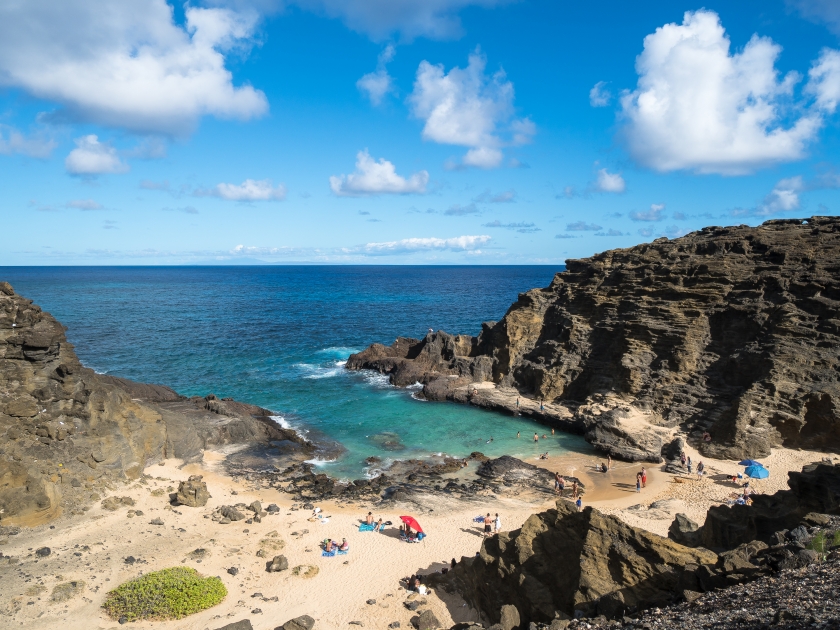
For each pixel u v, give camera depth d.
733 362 62.00
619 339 72.56
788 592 18.16
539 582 28.22
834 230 71.00
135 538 38.84
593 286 83.19
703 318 68.12
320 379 90.50
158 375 91.81
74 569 34.19
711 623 17.67
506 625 25.64
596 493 49.91
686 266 74.19
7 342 42.00
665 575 23.70
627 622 20.77
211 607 31.91
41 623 29.09
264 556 38.09
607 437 60.91
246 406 71.19
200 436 58.06
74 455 43.62
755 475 49.94
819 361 57.25
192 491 44.88
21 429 41.69
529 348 83.94
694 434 59.12
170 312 177.62
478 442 63.69
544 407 72.50
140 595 31.48
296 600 33.22
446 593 34.03
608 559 25.73
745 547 22.91
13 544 36.19
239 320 158.25
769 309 63.94
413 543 40.69
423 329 145.12
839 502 26.61
